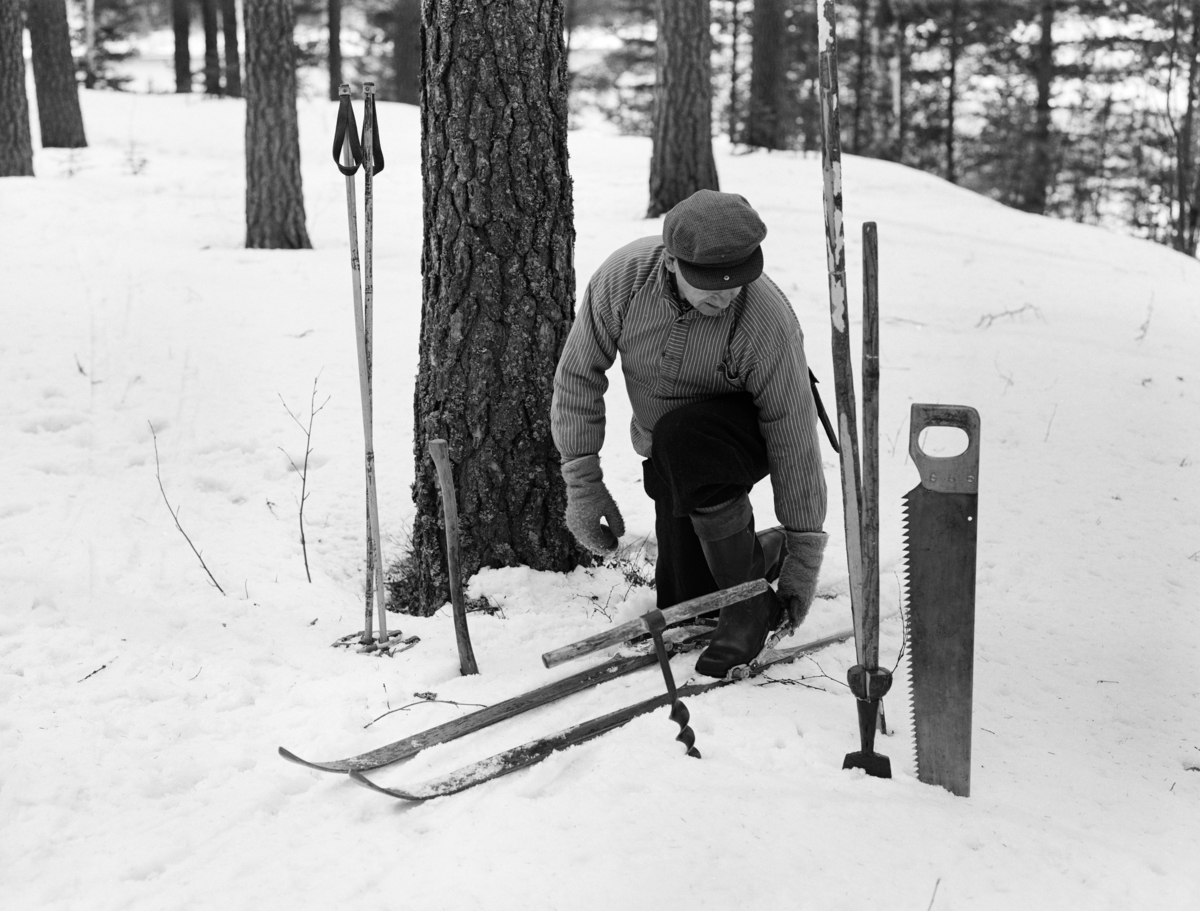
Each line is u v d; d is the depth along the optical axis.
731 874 2.24
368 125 3.28
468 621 3.62
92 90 22.09
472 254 3.79
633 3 28.23
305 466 4.49
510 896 2.17
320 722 2.95
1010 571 4.34
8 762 2.70
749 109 17.09
